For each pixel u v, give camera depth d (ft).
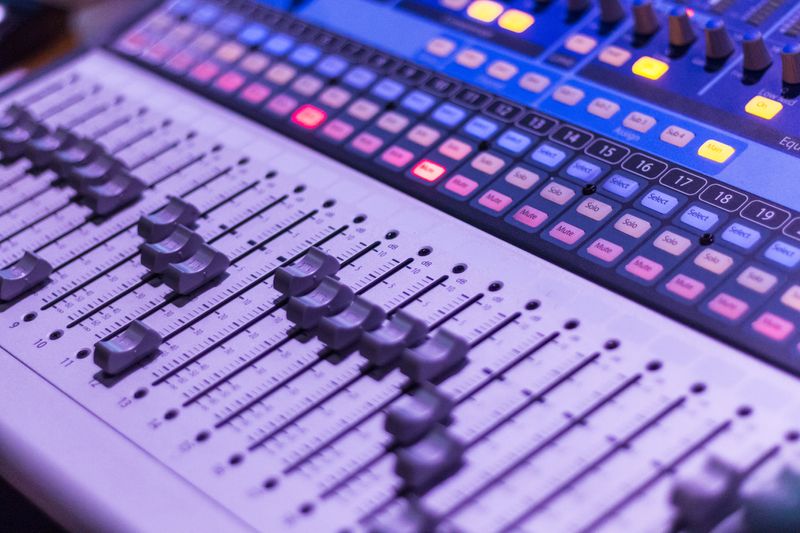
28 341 2.50
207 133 2.87
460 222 2.56
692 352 2.30
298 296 2.45
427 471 2.16
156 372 2.40
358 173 2.70
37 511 2.45
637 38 2.78
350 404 2.29
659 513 2.12
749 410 2.22
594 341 2.33
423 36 2.93
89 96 3.04
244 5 3.15
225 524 2.18
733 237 2.43
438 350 2.31
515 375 2.29
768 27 2.71
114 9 3.41
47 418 2.37
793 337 2.29
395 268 2.50
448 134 2.73
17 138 2.89
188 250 2.55
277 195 2.69
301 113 2.85
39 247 2.68
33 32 3.28
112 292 2.55
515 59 2.83
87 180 2.72
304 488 2.20
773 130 2.56
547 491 2.15
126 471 2.27
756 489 2.11
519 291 2.43
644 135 2.62
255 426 2.29
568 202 2.55
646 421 2.21
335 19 3.04
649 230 2.48
